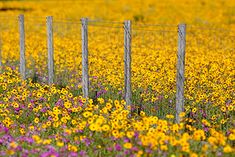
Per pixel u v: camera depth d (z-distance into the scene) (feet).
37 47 85.10
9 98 49.26
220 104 46.85
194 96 50.34
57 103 47.42
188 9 150.82
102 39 94.99
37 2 182.70
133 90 53.11
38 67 70.38
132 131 36.60
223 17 131.23
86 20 52.26
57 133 38.60
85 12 144.05
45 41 91.91
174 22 123.85
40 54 80.79
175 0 174.91
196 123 44.39
